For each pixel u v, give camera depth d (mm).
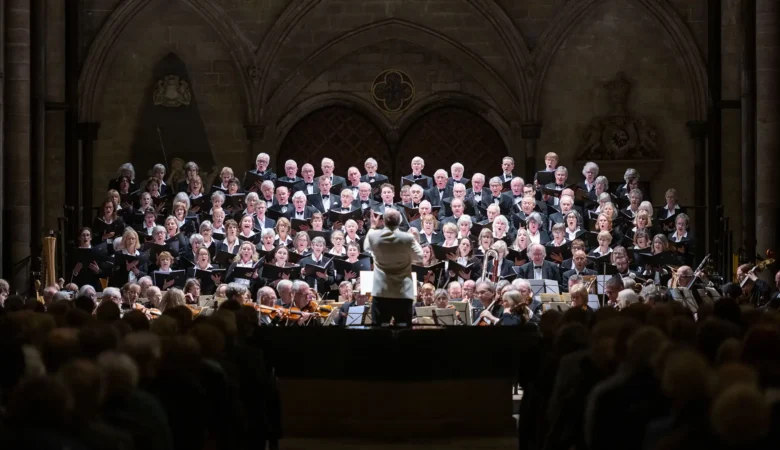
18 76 21547
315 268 18844
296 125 28016
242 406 8289
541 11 27188
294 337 12141
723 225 22953
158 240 19719
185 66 27250
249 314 10328
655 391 6848
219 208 20531
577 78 27219
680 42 26750
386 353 11977
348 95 27859
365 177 22203
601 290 17797
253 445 9477
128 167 22312
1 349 6902
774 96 20812
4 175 21453
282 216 20859
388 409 12141
